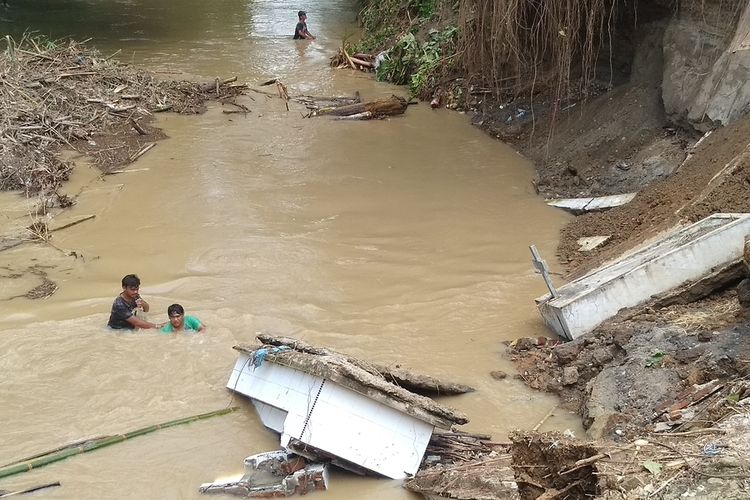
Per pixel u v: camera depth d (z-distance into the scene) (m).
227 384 7.11
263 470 6.18
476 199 12.20
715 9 11.52
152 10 28.02
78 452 6.41
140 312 8.78
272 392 6.46
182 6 29.00
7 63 16.55
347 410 6.01
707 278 7.63
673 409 6.01
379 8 23.12
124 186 12.66
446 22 19.20
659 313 7.63
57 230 11.05
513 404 7.07
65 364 7.73
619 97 13.45
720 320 7.10
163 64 20.38
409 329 8.44
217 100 17.44
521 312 8.75
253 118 16.36
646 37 13.46
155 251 10.38
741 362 6.21
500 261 10.08
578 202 11.60
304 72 20.17
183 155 14.09
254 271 9.83
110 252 10.38
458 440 6.49
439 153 14.39
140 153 14.05
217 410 7.04
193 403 7.15
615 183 11.87
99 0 29.50
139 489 6.00
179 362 7.79
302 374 6.24
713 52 11.43
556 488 4.92
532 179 13.05
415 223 11.29
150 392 7.31
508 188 12.66
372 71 20.41
